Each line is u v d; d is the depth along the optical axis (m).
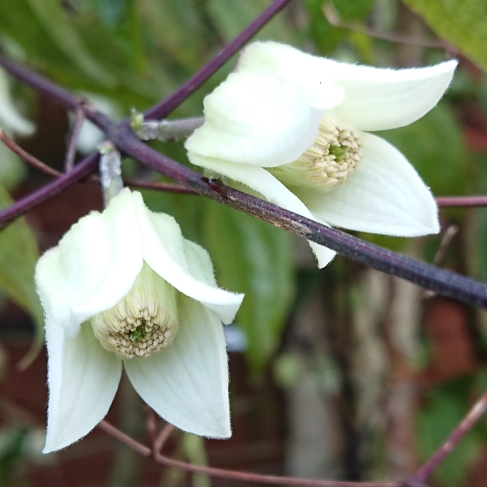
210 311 0.21
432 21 0.24
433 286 0.18
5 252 0.25
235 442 0.43
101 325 0.21
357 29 0.26
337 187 0.21
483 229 0.36
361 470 0.36
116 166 0.22
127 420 0.38
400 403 0.37
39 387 0.43
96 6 0.27
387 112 0.21
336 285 0.35
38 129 0.39
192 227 0.28
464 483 0.43
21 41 0.28
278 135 0.20
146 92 0.28
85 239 0.21
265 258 0.28
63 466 0.44
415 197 0.21
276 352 0.37
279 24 0.29
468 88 0.37
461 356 0.41
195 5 0.29
